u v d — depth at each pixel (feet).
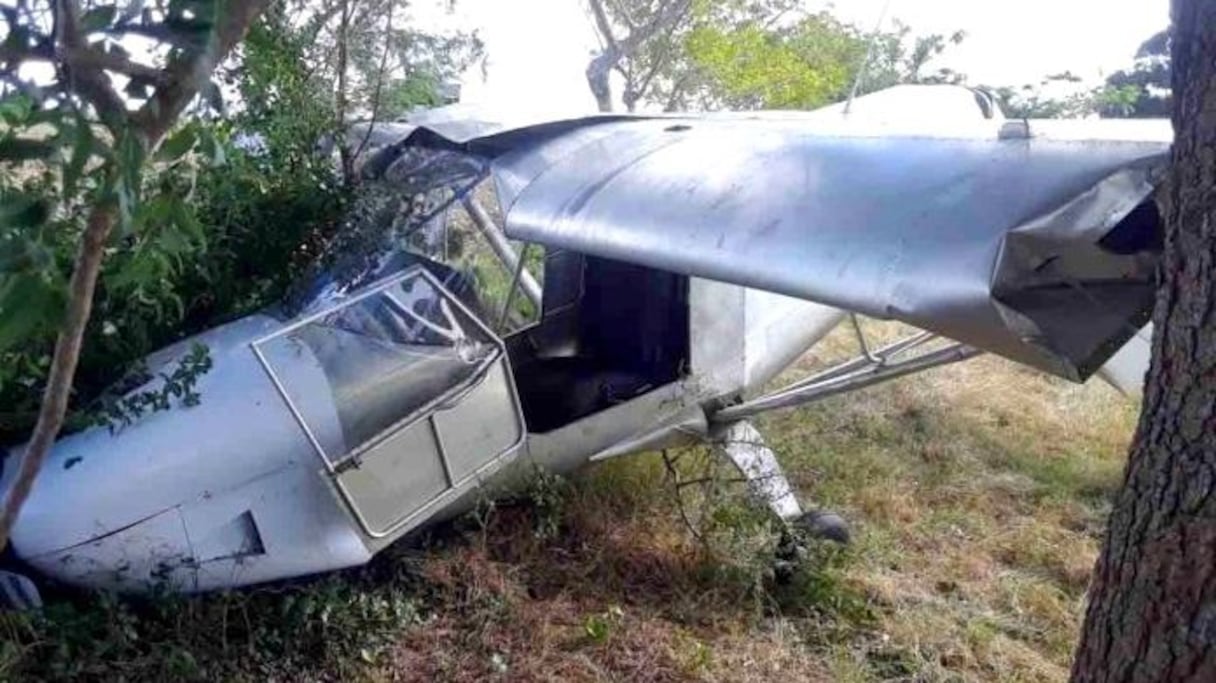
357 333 11.71
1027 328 6.17
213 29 3.30
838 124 11.81
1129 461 5.96
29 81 3.26
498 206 12.59
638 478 15.61
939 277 6.65
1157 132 9.04
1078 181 6.79
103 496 10.31
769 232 8.61
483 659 12.02
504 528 14.37
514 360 15.23
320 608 11.66
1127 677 5.84
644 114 14.83
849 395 20.94
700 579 14.01
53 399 4.73
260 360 10.82
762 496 14.98
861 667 12.30
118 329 11.35
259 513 10.78
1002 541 15.70
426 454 11.55
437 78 16.38
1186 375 5.47
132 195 3.43
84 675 10.26
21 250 3.35
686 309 14.39
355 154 14.35
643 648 12.46
